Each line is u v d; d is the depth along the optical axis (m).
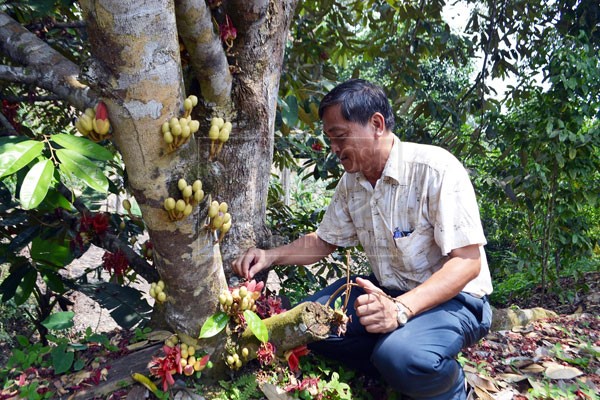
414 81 5.42
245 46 2.14
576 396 2.44
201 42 1.85
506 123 5.21
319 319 1.98
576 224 5.41
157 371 1.94
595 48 5.42
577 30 5.36
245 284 2.09
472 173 5.02
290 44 4.71
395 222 2.16
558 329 3.39
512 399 2.35
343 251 3.80
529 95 5.39
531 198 5.24
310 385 2.01
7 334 4.54
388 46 5.63
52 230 2.60
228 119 2.21
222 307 2.00
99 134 1.61
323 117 2.10
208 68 1.98
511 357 2.84
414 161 2.09
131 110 1.56
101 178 1.58
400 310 1.94
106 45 1.48
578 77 4.80
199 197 1.73
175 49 1.57
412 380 1.90
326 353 2.28
